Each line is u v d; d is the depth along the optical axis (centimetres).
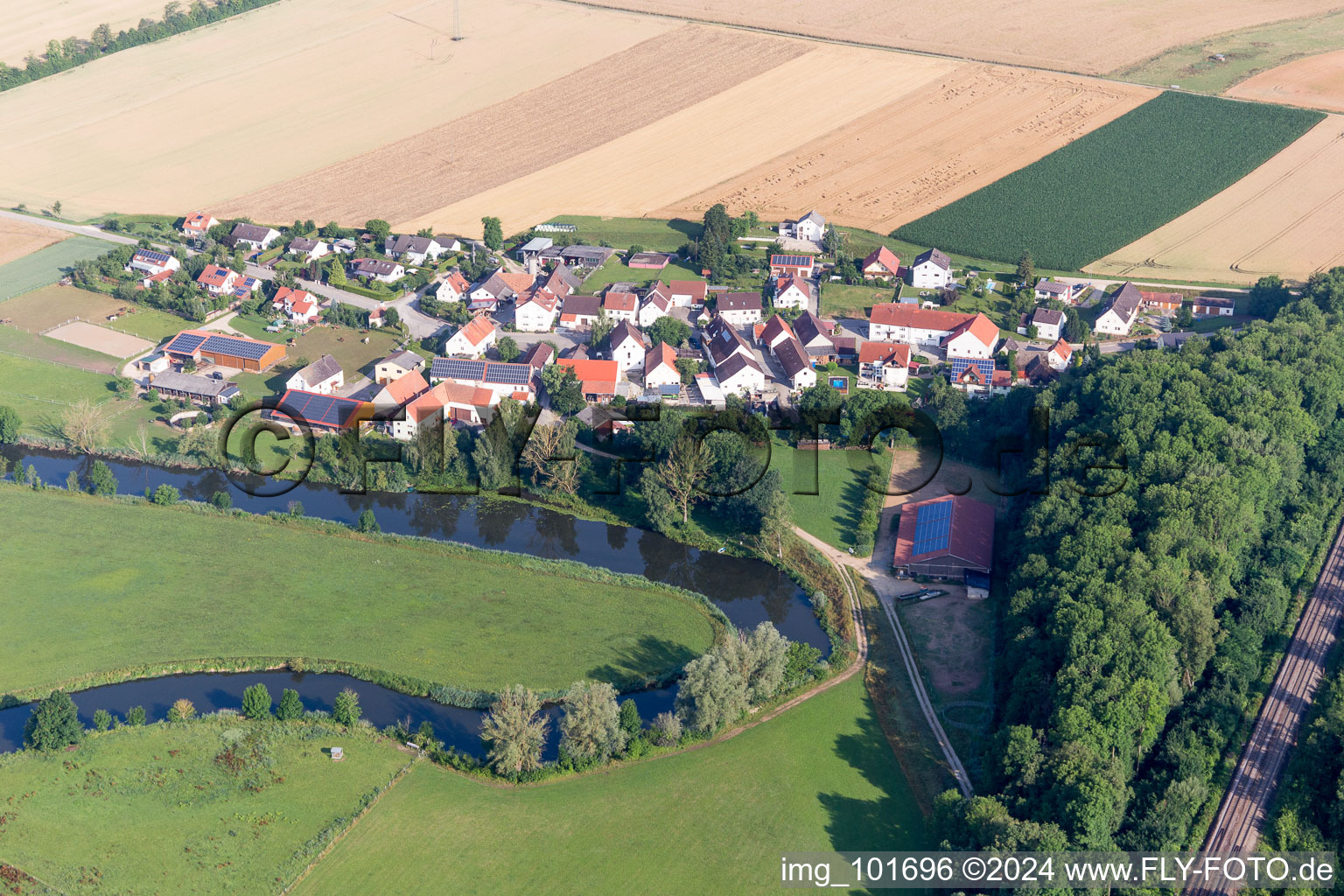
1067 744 14675
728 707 16388
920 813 15200
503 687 17212
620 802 15262
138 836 14388
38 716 15650
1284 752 15725
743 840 14700
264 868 14000
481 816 14962
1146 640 16050
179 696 17112
